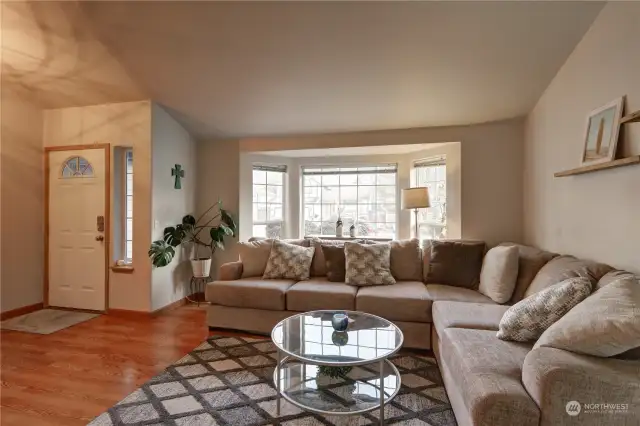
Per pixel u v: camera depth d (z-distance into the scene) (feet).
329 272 11.14
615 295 4.70
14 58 10.48
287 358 7.83
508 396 4.25
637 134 6.15
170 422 6.14
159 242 11.91
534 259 8.74
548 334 4.91
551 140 9.78
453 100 11.07
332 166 15.48
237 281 11.00
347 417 6.32
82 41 9.59
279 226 15.81
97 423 6.11
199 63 10.11
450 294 9.40
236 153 14.62
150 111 12.05
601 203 7.27
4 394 7.06
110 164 12.47
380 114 12.12
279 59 9.76
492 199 12.30
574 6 7.38
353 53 9.30
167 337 10.22
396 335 6.98
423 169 14.24
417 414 6.36
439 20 8.07
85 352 9.13
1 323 11.43
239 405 6.68
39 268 13.07
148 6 8.25
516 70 9.50
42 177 13.17
